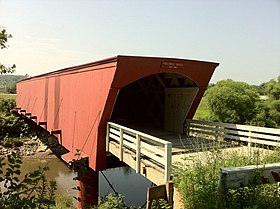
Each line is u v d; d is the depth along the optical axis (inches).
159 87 401.4
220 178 110.3
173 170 180.7
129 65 270.7
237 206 116.3
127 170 619.5
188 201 133.0
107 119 298.4
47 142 925.2
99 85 301.9
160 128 395.5
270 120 763.4
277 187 130.0
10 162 85.3
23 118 1052.5
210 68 314.2
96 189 341.4
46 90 597.0
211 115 785.6
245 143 270.5
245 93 780.6
